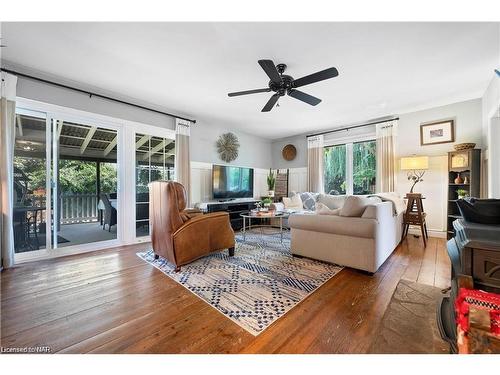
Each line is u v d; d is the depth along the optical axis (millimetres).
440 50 2264
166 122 4172
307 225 2758
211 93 3422
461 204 1423
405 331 1299
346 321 1546
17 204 2797
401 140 4277
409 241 3668
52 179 3025
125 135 3619
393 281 2178
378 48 2230
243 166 5855
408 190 4199
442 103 3762
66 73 2816
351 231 2383
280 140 6539
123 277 2301
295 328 1471
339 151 5410
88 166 3707
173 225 2461
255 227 5277
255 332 1431
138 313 1649
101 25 1927
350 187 5176
